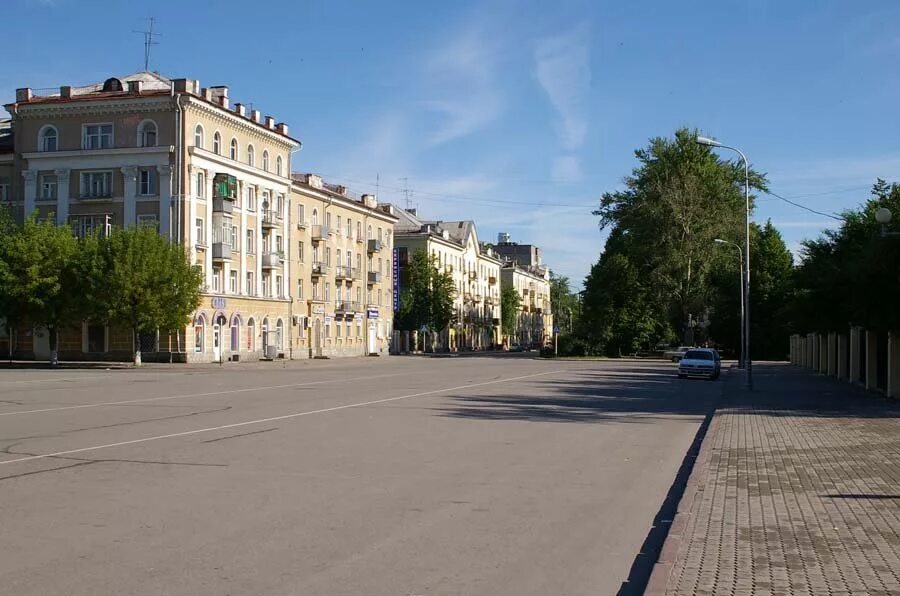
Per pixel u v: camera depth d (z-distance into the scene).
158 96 53.50
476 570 6.86
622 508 9.48
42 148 56.03
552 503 9.64
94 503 9.22
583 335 77.81
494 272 130.75
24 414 19.31
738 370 52.50
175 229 53.34
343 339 76.50
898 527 8.27
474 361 68.12
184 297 49.62
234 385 31.81
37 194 56.06
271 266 62.84
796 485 10.70
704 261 66.88
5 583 6.28
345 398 25.17
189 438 14.95
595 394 29.33
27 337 56.09
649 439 16.25
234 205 58.44
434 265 95.06
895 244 23.78
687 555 7.18
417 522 8.52
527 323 152.12
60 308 49.09
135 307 48.62
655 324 75.25
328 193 72.88
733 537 7.85
